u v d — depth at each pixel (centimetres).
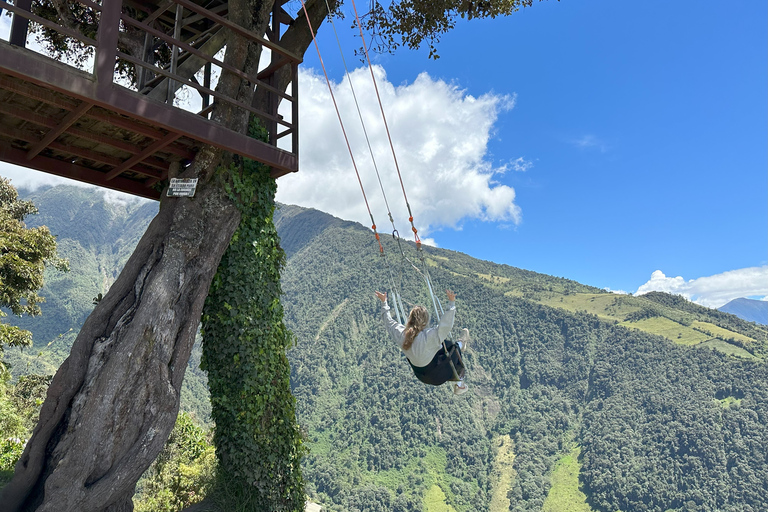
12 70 426
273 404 758
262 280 756
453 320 418
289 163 711
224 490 720
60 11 912
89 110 548
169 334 613
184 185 689
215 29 899
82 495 518
